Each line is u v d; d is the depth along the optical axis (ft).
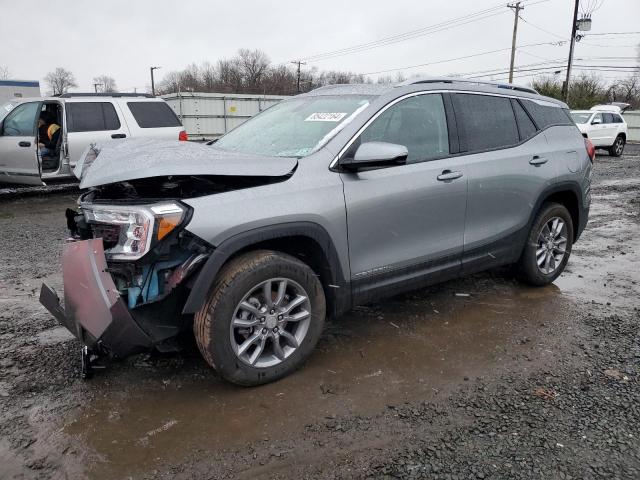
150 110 35.81
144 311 9.73
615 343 12.91
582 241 23.89
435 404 10.18
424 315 14.55
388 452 8.77
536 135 16.03
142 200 9.68
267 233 10.15
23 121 32.19
